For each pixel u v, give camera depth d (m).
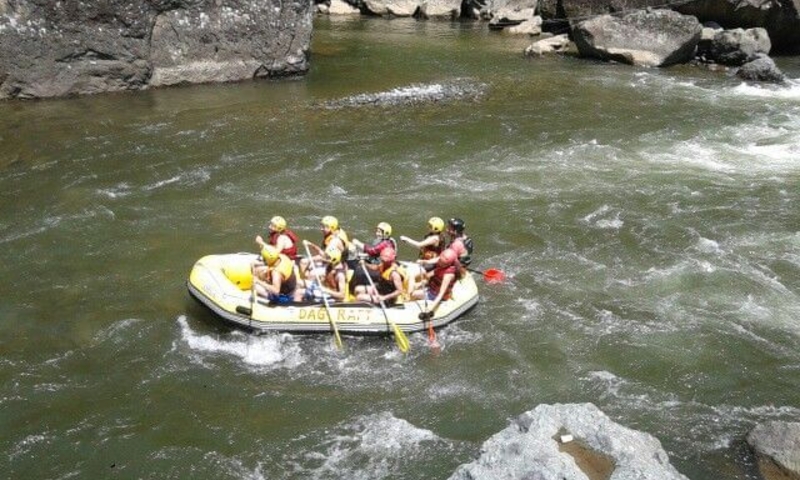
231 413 7.71
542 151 15.45
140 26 18.75
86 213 11.99
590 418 6.57
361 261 9.07
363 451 7.21
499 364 8.59
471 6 36.91
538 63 24.30
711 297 10.02
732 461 7.04
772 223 12.18
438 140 15.94
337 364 8.52
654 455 6.37
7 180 13.13
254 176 13.72
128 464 7.00
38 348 8.65
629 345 8.98
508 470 5.99
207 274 9.28
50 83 17.89
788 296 10.06
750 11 25.06
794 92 20.58
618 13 24.81
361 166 14.34
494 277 10.06
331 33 30.25
